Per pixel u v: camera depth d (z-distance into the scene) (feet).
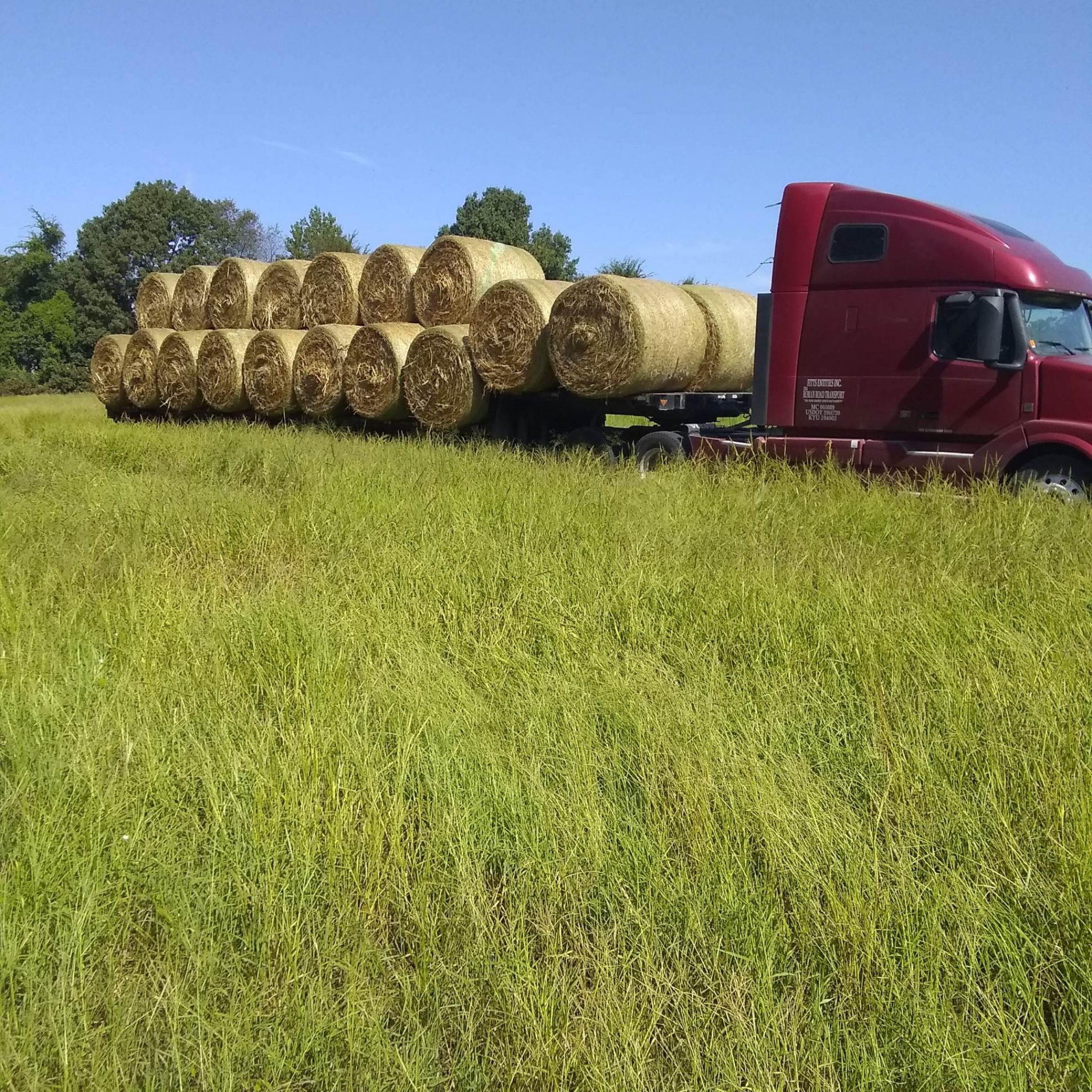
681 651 15.90
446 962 8.96
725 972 8.83
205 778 11.37
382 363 49.73
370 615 17.40
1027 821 10.75
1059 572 19.77
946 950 8.91
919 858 10.05
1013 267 31.42
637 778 11.66
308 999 8.35
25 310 239.50
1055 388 30.55
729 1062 7.82
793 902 9.49
